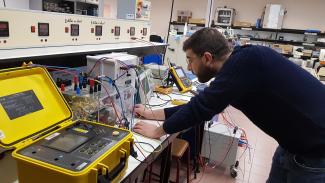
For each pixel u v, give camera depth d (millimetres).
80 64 1879
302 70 1168
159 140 1426
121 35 2625
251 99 1140
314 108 1120
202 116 1104
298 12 6668
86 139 1041
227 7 7184
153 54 2936
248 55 1046
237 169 2795
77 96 1451
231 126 3039
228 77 1046
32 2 4902
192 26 6934
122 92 1676
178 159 2172
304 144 1157
